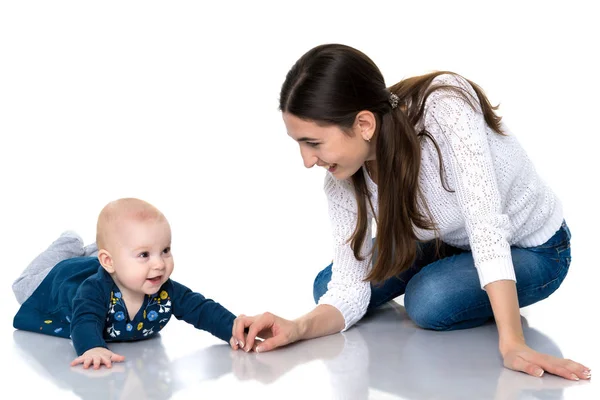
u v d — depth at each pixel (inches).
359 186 117.3
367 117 104.0
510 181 117.7
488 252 106.3
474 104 110.9
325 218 197.5
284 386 103.3
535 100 235.8
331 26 248.1
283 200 209.5
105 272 118.3
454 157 108.8
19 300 134.4
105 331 118.0
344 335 123.0
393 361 111.3
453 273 123.5
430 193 114.2
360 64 103.4
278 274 158.2
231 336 118.1
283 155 235.1
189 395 101.0
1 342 121.5
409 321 129.4
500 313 106.3
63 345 120.0
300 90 102.0
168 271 117.1
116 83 253.9
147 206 117.5
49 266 135.5
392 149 107.3
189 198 209.2
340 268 126.1
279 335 115.6
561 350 115.0
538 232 124.7
